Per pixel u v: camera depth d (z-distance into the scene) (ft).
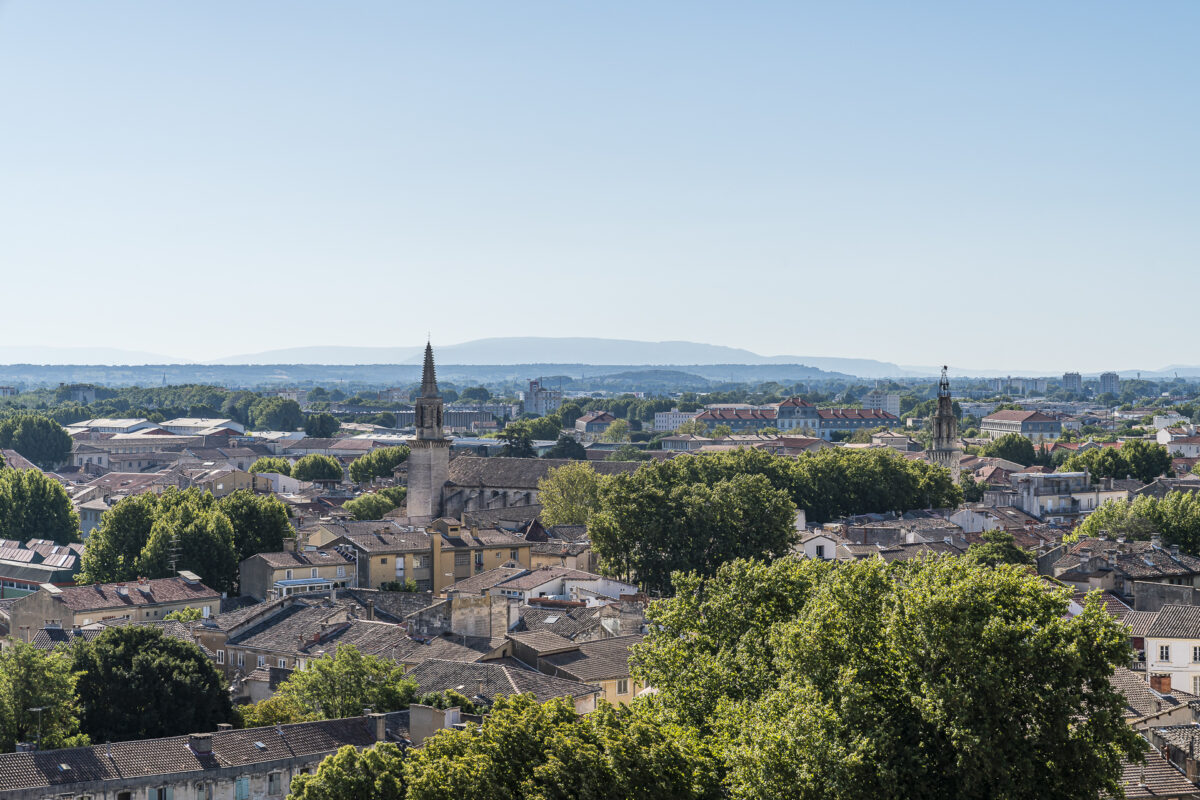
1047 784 311.68
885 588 358.64
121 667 472.03
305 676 473.67
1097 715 315.99
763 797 311.27
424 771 314.35
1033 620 322.75
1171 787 368.07
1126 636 325.62
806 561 428.97
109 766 373.61
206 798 379.55
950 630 318.45
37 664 441.68
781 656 359.46
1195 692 524.11
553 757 308.19
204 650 515.91
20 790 352.90
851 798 303.27
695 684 387.34
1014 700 313.12
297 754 397.60
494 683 493.77
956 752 313.53
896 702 329.31
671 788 311.27
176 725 468.34
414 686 471.21
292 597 650.84
